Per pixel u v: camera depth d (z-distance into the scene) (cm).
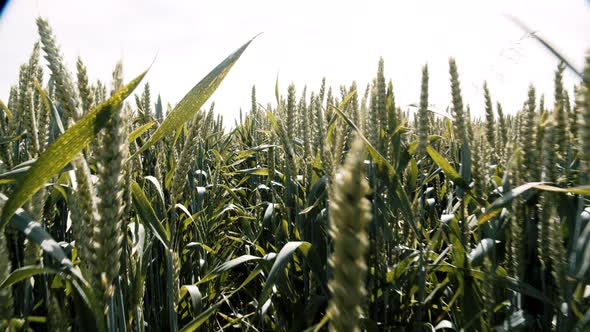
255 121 785
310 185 411
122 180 145
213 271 289
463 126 287
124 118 145
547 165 229
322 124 362
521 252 248
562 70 238
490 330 238
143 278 246
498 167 362
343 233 58
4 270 139
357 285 58
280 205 428
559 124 227
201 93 186
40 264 189
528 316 245
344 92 467
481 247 271
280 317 353
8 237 229
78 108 162
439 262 308
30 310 224
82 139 139
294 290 358
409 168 353
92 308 138
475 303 268
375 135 324
